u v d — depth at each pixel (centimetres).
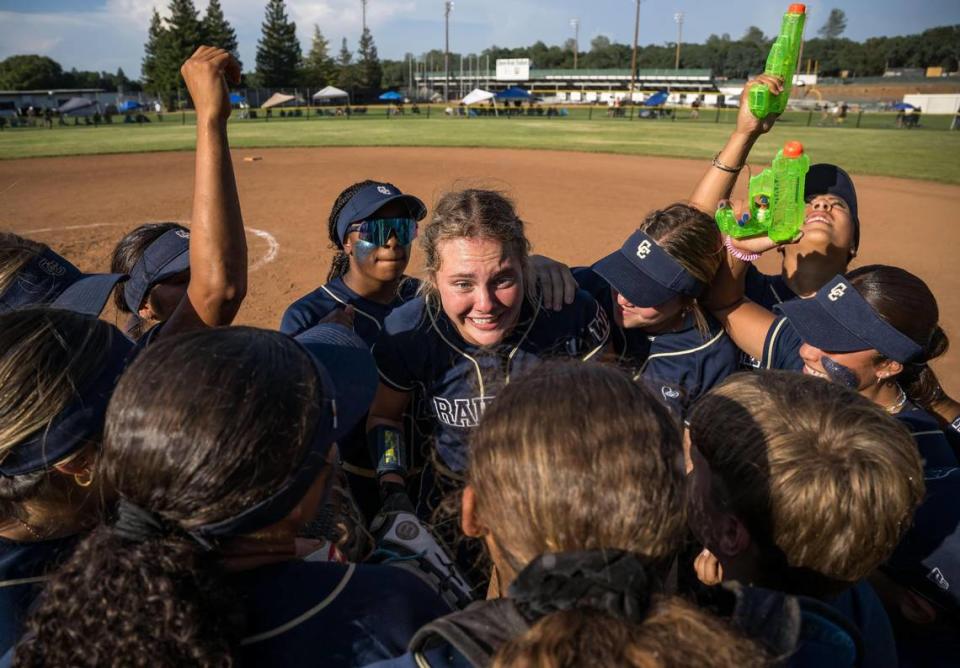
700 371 258
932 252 1070
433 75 13262
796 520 125
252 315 803
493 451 109
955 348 682
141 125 4650
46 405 137
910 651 185
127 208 1415
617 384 113
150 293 304
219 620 110
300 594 127
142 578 105
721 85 11506
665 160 2272
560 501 101
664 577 126
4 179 1802
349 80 10700
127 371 121
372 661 122
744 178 1756
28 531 149
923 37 13588
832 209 279
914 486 130
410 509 211
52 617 109
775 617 113
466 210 212
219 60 192
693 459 147
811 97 9262
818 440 130
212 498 110
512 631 102
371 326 342
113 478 116
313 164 2131
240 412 112
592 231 1227
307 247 1098
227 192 191
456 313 223
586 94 10788
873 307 198
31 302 239
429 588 146
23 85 10369
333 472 147
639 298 234
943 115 6172
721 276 251
